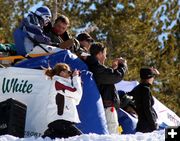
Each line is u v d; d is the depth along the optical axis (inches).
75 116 579.2
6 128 585.0
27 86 643.5
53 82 591.5
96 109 652.1
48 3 1731.1
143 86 686.5
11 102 590.2
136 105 689.0
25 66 667.4
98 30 2188.7
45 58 670.5
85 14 2206.0
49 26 717.9
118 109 764.6
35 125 623.2
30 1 2026.3
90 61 674.2
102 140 528.4
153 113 686.5
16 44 706.8
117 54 2167.8
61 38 728.3
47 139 534.9
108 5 2229.3
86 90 655.1
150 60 2336.4
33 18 699.4
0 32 1924.2
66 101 579.2
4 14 1989.4
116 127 678.5
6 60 692.7
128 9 2225.6
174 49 2425.0
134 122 773.3
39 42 690.2
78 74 592.4
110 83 673.0
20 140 529.7
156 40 2343.8
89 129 646.5
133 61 2197.3
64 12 2123.5
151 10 2294.5
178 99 2410.2
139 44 2209.6
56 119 573.9
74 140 528.4
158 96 2332.7
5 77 658.2
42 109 623.8
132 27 2215.8
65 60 669.3
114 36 2187.5
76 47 703.1
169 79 2380.7
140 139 542.3
